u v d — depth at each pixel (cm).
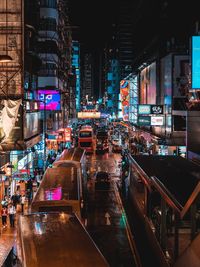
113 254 2061
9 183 2834
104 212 3002
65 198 1847
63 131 5700
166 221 1435
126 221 2698
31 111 2973
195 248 990
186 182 1747
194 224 1117
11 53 2758
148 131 6222
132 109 8606
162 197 1471
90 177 4647
